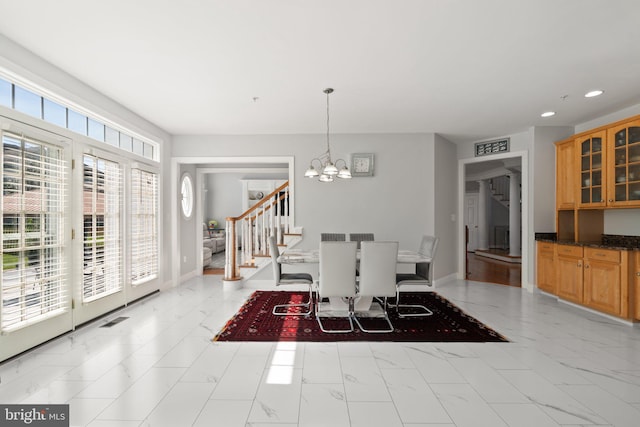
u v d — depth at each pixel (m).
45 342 2.70
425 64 2.71
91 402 1.88
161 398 1.93
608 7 1.95
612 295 3.29
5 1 1.88
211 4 1.93
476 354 2.56
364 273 3.13
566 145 4.18
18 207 2.34
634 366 2.35
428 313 3.63
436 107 3.76
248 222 4.98
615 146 3.50
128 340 2.82
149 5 1.94
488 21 2.11
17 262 2.36
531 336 2.93
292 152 4.93
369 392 2.01
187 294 4.48
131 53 2.52
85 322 3.16
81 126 3.15
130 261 3.89
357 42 2.37
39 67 2.56
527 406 1.86
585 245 3.60
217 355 2.53
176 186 4.96
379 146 4.90
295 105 3.68
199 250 6.09
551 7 1.96
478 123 4.39
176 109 3.80
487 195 9.41
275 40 2.34
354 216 4.90
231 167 6.19
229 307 3.84
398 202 4.88
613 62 2.66
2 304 2.27
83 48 2.44
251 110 3.85
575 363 2.40
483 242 9.39
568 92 3.31
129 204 3.84
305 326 3.19
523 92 3.31
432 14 2.04
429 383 2.12
